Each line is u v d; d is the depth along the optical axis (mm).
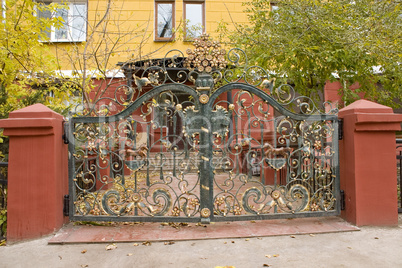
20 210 3260
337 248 2936
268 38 5141
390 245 2994
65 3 5980
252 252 2859
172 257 2762
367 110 3441
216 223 3645
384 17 5070
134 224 3635
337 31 4902
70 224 3582
